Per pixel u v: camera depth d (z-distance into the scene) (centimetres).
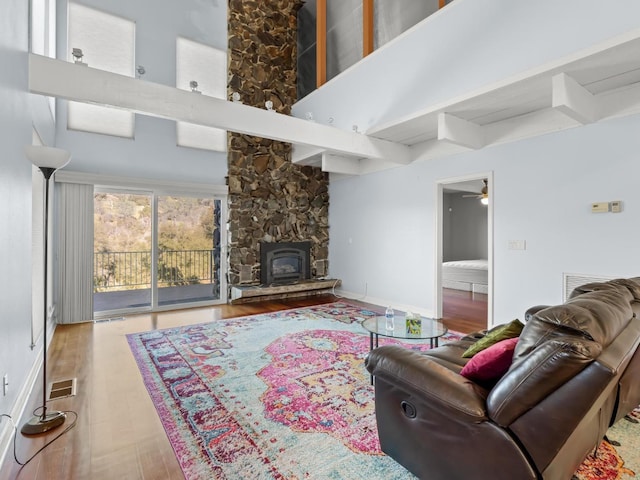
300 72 697
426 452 154
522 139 383
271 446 188
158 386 262
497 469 127
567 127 346
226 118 375
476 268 696
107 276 493
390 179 555
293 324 439
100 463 175
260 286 588
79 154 466
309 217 672
